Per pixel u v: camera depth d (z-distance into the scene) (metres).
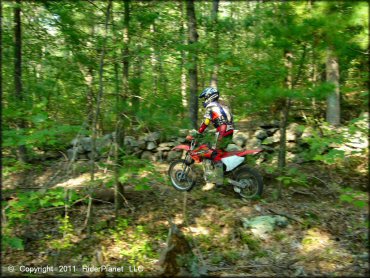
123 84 5.40
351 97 9.05
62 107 5.65
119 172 4.97
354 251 4.50
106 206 5.78
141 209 5.66
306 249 4.61
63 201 5.00
